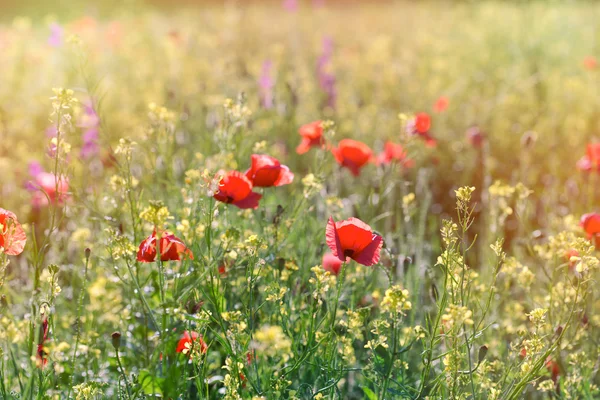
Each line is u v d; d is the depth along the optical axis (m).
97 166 5.65
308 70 11.59
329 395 3.22
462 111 9.63
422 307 4.50
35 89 9.62
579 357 3.66
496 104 9.66
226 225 3.98
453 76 11.35
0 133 6.73
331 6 23.98
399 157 5.35
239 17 16.92
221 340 3.12
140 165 5.32
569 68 11.91
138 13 19.05
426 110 9.52
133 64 11.44
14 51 11.16
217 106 7.07
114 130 7.67
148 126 4.66
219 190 3.57
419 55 13.59
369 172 6.89
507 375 3.34
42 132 8.14
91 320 3.77
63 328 4.13
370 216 4.79
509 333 4.16
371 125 8.49
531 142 6.49
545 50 13.12
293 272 3.89
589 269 3.23
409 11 20.95
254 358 3.14
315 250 4.28
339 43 15.47
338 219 4.45
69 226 5.27
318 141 5.11
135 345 3.98
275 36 16.16
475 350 3.93
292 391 3.13
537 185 7.92
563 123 8.91
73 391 3.37
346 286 4.08
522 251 5.60
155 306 3.92
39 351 3.06
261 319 3.67
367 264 3.22
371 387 3.76
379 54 12.05
